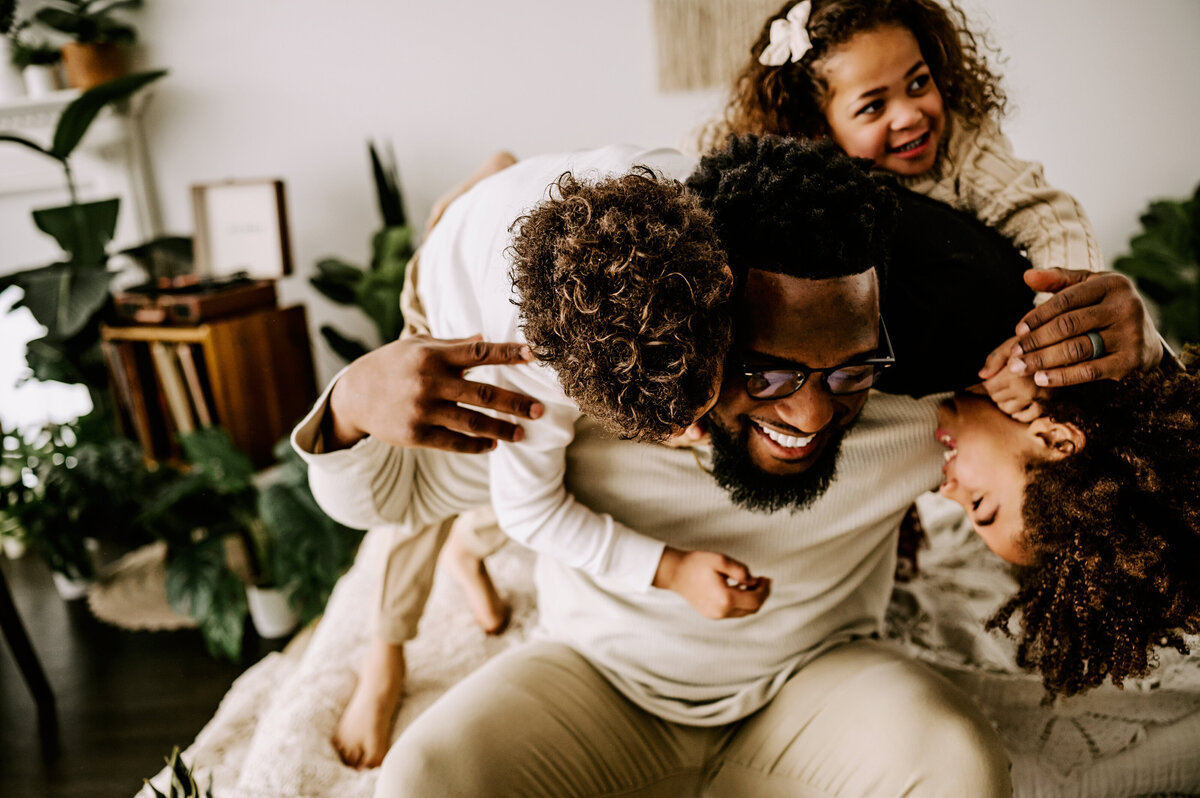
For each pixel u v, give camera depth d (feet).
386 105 8.45
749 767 3.09
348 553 5.93
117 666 6.41
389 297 7.31
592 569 2.92
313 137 8.63
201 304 7.07
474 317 2.85
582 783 2.89
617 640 3.15
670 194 2.08
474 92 8.31
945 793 2.53
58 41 8.66
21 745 5.59
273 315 7.66
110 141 8.34
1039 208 3.67
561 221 2.09
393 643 4.01
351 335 9.10
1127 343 2.50
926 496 5.18
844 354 2.38
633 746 3.08
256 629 6.77
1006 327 2.89
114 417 7.93
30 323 9.34
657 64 7.89
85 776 5.27
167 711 5.84
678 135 8.09
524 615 4.82
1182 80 7.09
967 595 4.24
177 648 6.59
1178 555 2.50
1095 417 2.54
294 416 8.04
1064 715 3.51
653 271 1.95
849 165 2.37
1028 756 3.39
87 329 7.49
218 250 7.95
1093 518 2.49
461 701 2.89
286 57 8.43
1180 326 6.86
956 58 3.86
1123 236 7.59
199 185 7.91
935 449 3.10
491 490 2.93
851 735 2.81
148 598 7.33
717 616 2.77
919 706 2.71
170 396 7.38
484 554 4.54
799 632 3.17
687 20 7.66
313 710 3.96
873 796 2.69
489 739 2.73
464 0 8.07
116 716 5.82
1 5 7.80
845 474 3.00
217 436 6.46
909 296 2.79
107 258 7.52
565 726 2.92
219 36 8.42
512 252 2.51
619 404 2.05
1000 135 4.16
